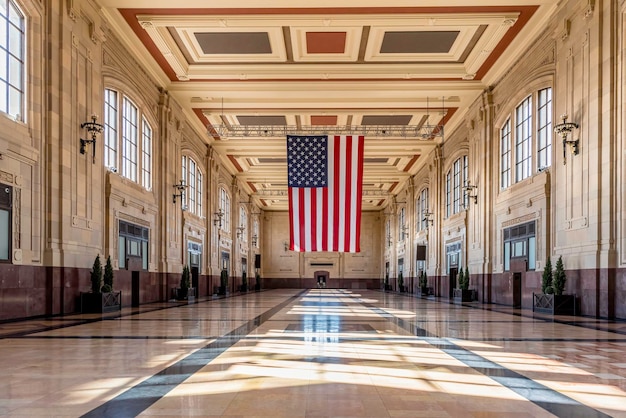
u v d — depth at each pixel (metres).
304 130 26.34
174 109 21.77
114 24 15.59
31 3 11.72
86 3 13.90
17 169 11.19
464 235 23.72
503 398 4.41
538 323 11.23
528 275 16.61
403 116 24.56
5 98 11.13
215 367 5.77
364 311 15.49
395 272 45.50
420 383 4.97
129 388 4.73
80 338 8.39
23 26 11.81
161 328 10.00
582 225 13.27
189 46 17.39
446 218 27.69
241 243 41.09
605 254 12.22
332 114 23.80
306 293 36.75
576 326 10.53
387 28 16.03
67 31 13.06
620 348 7.35
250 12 15.01
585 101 13.22
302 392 4.58
